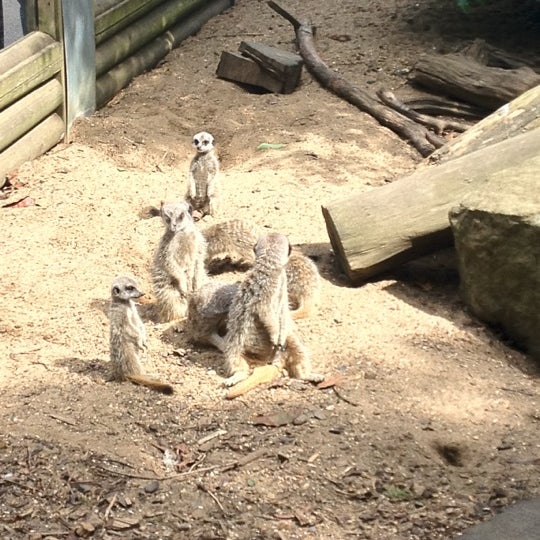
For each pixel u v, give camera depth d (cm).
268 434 430
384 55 684
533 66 662
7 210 545
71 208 545
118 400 439
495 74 630
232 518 410
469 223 480
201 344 464
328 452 427
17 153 571
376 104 634
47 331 469
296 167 583
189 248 474
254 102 644
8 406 436
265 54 653
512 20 711
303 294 477
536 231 469
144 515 409
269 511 412
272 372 448
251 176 575
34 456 421
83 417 433
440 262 514
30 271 502
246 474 420
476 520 414
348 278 501
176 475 419
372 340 468
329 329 473
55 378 446
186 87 660
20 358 455
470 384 455
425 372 456
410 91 652
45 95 588
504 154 502
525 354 481
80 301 485
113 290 441
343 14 733
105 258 512
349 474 422
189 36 720
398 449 430
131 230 529
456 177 500
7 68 568
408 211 495
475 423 442
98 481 416
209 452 425
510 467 429
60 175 572
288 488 418
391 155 602
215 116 633
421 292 501
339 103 643
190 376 450
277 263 443
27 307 482
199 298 459
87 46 614
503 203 476
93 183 566
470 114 636
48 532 405
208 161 536
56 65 593
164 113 633
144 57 677
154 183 572
